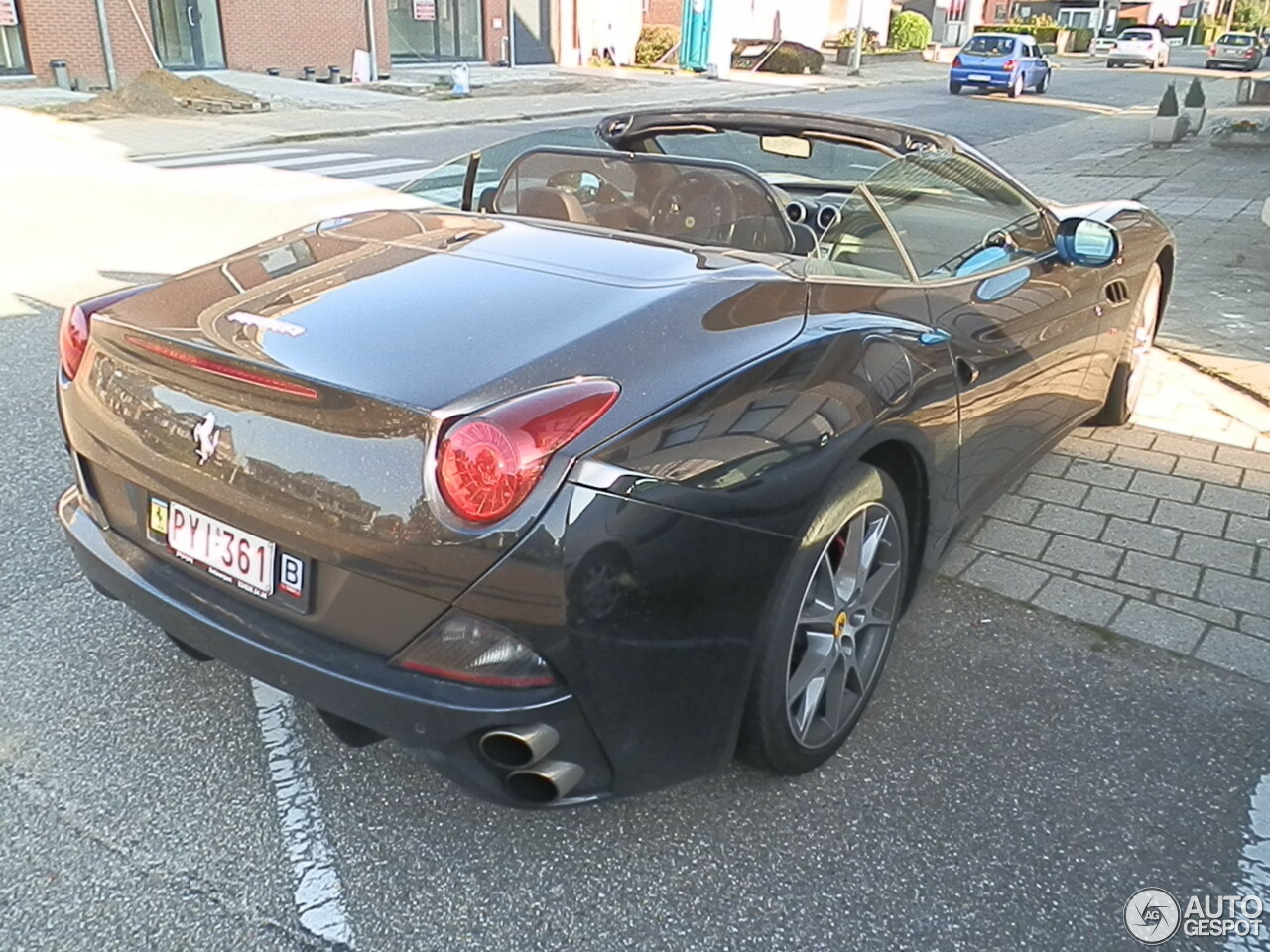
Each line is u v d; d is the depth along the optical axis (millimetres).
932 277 2945
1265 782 2535
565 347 2045
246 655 2115
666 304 2242
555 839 2314
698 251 2705
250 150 14414
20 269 7363
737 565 2035
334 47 24922
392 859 2252
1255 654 3066
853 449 2248
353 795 2432
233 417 2080
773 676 2213
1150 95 29062
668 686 2020
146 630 3062
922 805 2432
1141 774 2551
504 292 2332
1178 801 2463
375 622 1968
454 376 1949
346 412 1926
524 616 1848
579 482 1838
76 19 20000
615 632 1902
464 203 4453
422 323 2168
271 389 2014
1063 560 3605
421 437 1849
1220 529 3850
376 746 2605
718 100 24531
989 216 3352
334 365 2012
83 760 2523
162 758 2537
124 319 2385
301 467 1979
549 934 2076
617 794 2090
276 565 2068
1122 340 4258
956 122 21125
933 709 2781
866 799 2447
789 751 2385
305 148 14789
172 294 2535
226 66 23188
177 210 9633
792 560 2141
